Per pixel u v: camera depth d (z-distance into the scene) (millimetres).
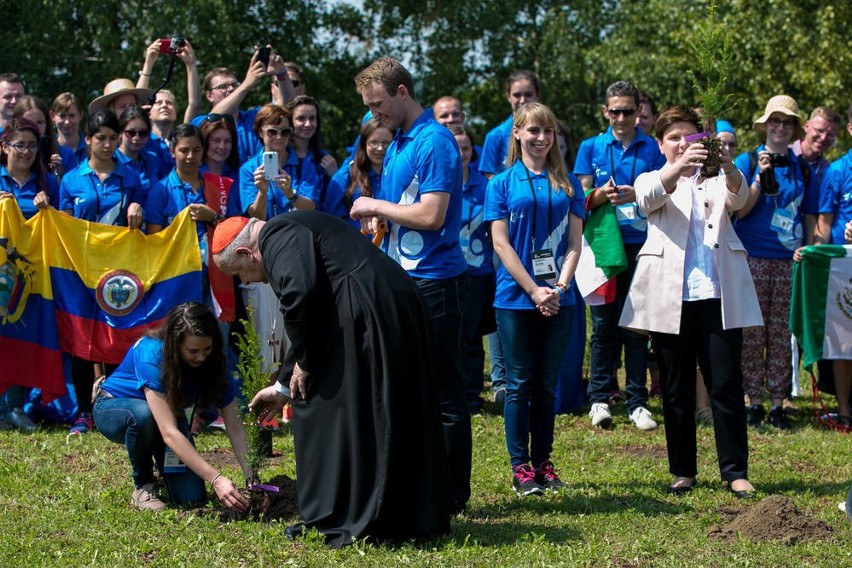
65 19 22109
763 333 8789
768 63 21906
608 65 24781
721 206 6242
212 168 8531
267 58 9328
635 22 24938
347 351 5012
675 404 6410
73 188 8242
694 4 23547
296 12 24656
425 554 5031
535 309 6305
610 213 8125
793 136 9039
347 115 25484
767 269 8773
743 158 8828
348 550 4996
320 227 5145
